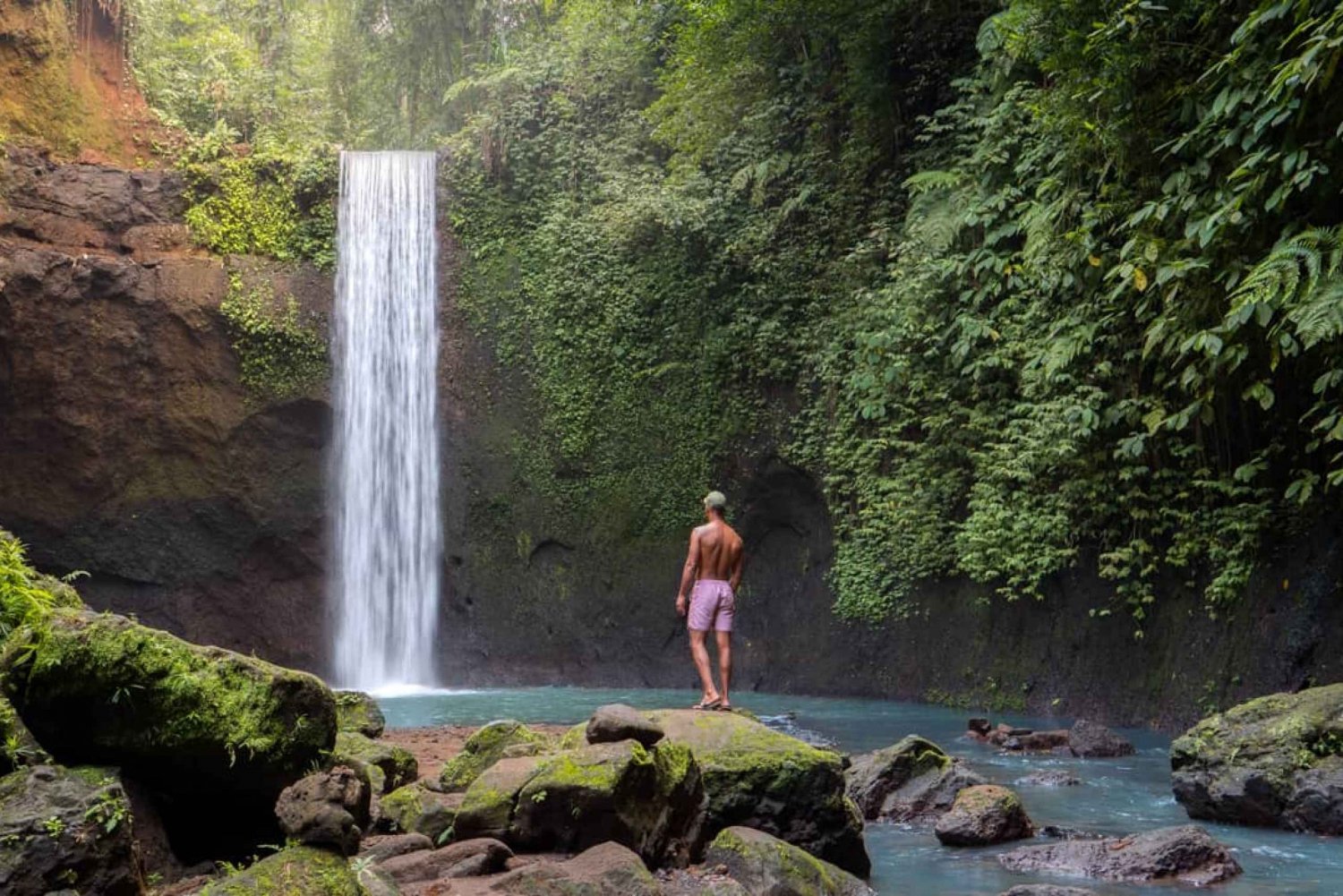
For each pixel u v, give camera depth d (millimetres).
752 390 18391
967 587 15070
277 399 20375
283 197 21031
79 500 19750
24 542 19547
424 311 21172
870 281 16812
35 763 4895
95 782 4715
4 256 18547
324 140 23938
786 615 17875
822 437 17188
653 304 19719
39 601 6461
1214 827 7613
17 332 18750
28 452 19438
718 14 17719
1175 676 12078
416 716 14539
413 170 21562
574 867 5270
